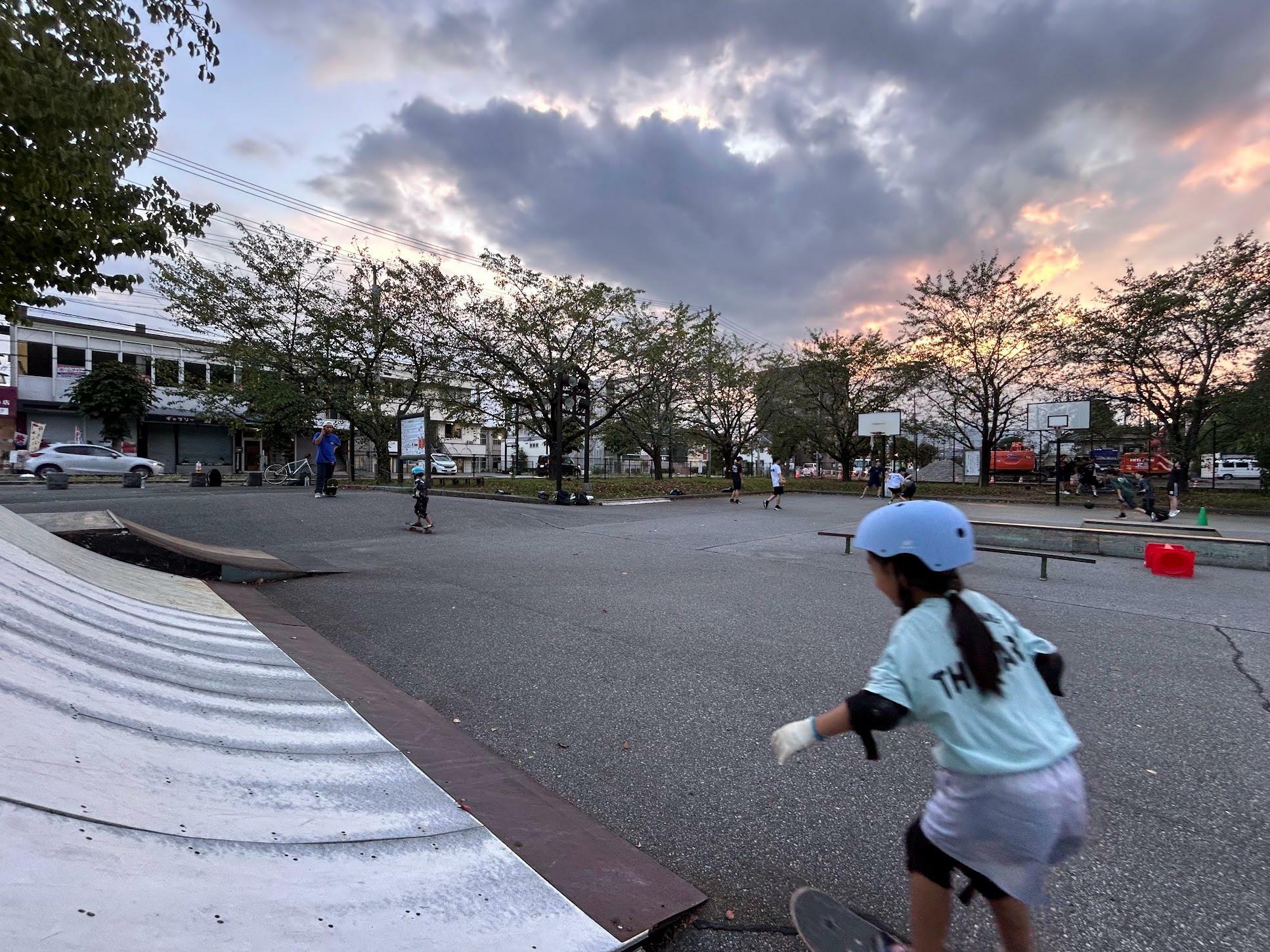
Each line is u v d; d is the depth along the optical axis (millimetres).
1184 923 2131
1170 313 22312
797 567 8992
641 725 3711
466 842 2377
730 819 2771
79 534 7285
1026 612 6656
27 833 1669
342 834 2260
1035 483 34844
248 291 24328
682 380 27781
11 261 6723
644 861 2430
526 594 6941
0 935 1330
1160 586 8102
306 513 12375
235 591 6535
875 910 2199
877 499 25109
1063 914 2180
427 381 25938
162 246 7938
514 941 1869
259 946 1580
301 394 25344
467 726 3645
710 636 5512
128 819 1941
